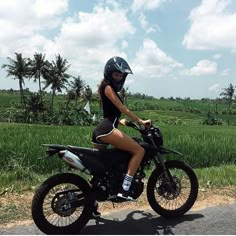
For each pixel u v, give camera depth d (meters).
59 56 82.19
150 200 6.20
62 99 131.38
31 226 5.74
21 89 81.81
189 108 137.88
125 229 5.74
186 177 8.14
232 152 13.34
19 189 7.55
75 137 13.86
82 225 5.61
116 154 5.69
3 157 10.38
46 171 10.05
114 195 5.69
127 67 5.68
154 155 5.99
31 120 66.94
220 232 5.66
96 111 65.44
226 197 7.35
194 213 6.46
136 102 142.75
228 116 116.81
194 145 13.32
